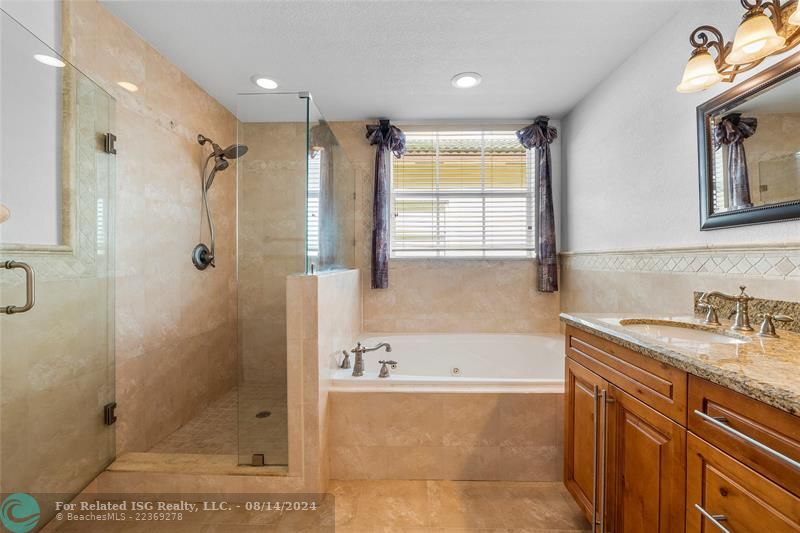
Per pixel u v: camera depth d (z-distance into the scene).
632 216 1.83
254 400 1.73
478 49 1.79
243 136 1.77
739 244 1.21
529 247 2.75
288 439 1.47
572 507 1.46
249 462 1.53
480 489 1.58
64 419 1.32
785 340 0.96
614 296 1.98
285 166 1.78
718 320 1.21
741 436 0.64
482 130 2.75
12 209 1.13
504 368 2.56
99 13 1.50
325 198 1.88
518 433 1.63
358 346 1.88
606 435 1.10
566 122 2.60
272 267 1.81
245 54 1.85
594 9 1.50
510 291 2.75
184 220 2.07
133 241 1.70
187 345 2.09
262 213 1.80
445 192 2.78
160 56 1.86
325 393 1.59
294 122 1.75
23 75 1.16
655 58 1.64
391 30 1.64
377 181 2.64
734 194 1.23
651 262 1.68
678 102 1.50
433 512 1.44
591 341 1.22
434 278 2.76
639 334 1.04
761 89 1.12
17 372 1.16
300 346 1.47
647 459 0.92
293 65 1.95
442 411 1.64
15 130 1.14
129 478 1.47
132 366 1.68
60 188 1.30
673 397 0.83
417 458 1.64
